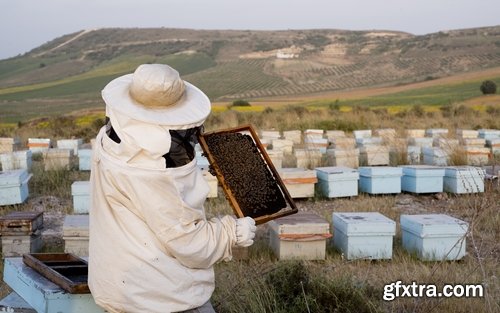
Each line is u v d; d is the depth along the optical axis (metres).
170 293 2.92
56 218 8.58
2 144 16.70
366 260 6.52
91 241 3.04
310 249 6.52
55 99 86.19
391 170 9.92
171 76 2.85
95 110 51.31
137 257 2.89
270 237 6.98
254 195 3.19
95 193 3.00
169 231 2.86
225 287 5.09
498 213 7.98
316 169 10.27
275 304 4.41
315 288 4.77
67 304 3.32
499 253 6.75
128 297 2.90
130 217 2.91
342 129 24.97
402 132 18.95
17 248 6.59
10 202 9.04
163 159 2.84
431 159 12.76
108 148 2.92
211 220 3.08
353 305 4.59
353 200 9.72
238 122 27.02
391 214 8.80
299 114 30.73
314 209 9.20
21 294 3.67
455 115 31.98
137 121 2.82
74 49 176.25
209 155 3.15
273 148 15.13
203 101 3.05
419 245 6.59
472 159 12.40
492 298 4.77
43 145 16.42
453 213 8.72
